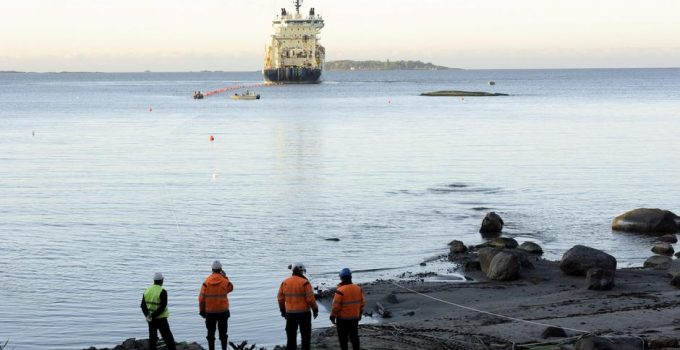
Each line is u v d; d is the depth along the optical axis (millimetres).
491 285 33062
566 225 47156
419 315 28641
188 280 34188
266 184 63438
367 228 45875
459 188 61188
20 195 57781
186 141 101438
